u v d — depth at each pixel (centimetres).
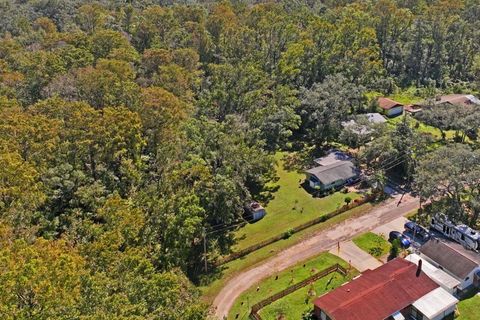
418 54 12075
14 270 3150
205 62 10444
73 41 9762
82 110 5919
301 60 9906
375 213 6819
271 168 7450
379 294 4859
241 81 8725
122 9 12812
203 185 5978
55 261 3388
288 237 6369
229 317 5059
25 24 12544
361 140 8169
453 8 12862
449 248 5559
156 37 10588
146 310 3500
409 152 7388
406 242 5975
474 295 5206
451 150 6425
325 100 8494
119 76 7719
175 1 16100
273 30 10600
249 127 7819
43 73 7969
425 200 6475
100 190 5225
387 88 11369
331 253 5997
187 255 5516
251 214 6769
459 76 12281
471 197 6331
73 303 3130
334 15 12688
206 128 6881
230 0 15500
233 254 6003
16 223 4372
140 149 6175
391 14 12338
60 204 5234
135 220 4584
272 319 4962
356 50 10319
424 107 9206
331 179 7444
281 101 8619
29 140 5344
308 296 5253
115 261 3872
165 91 7194
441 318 4859
